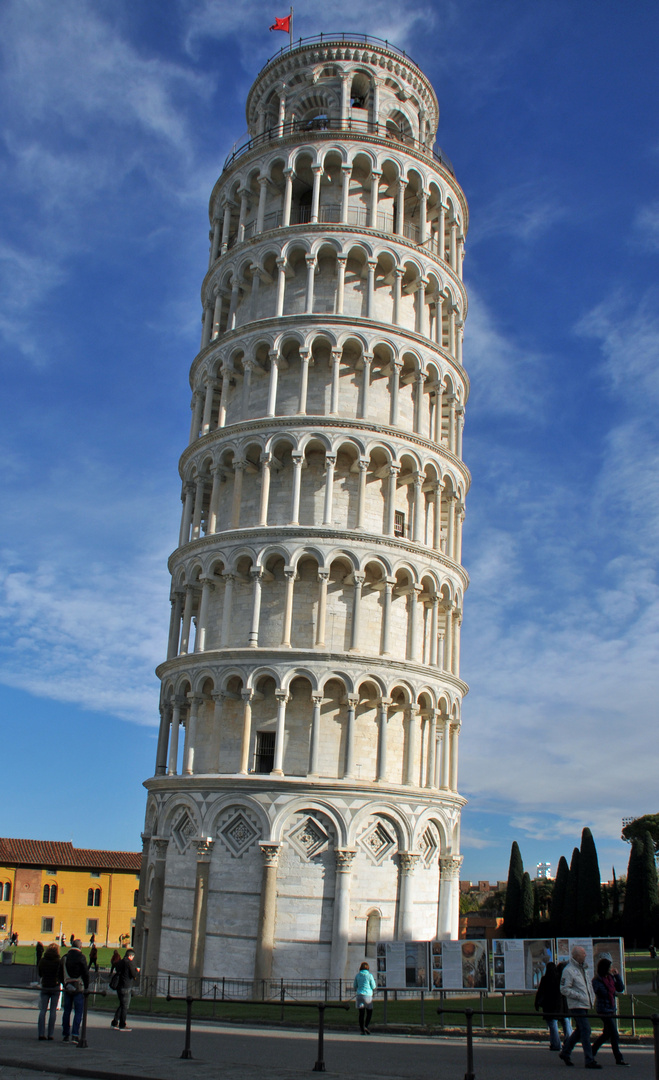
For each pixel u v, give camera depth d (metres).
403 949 32.41
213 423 60.69
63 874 110.00
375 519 53.25
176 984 46.44
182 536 57.41
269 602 51.59
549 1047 27.70
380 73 64.44
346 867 45.94
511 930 92.62
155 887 49.38
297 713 49.41
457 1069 21.30
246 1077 19.16
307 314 54.91
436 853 50.47
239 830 47.03
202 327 64.62
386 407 55.69
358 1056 23.78
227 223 61.72
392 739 50.84
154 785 51.44
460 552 57.44
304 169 59.94
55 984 25.86
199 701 50.75
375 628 51.53
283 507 53.47
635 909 82.75
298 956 44.81
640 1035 29.78
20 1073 20.34
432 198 61.38
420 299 59.03
